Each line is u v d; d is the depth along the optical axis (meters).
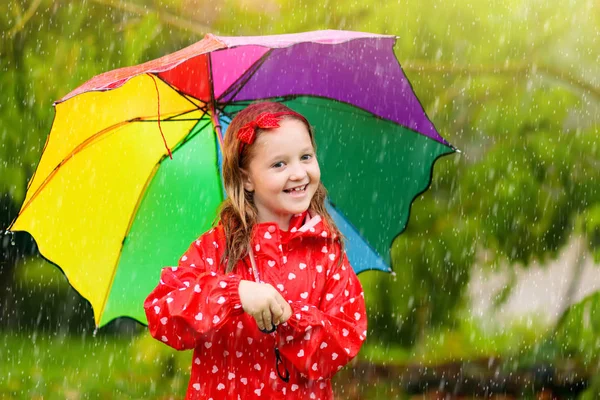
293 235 3.19
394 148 3.97
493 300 9.05
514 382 9.78
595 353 7.89
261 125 3.14
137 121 3.78
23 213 3.58
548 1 8.07
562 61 8.23
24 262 12.80
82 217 3.69
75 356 11.64
